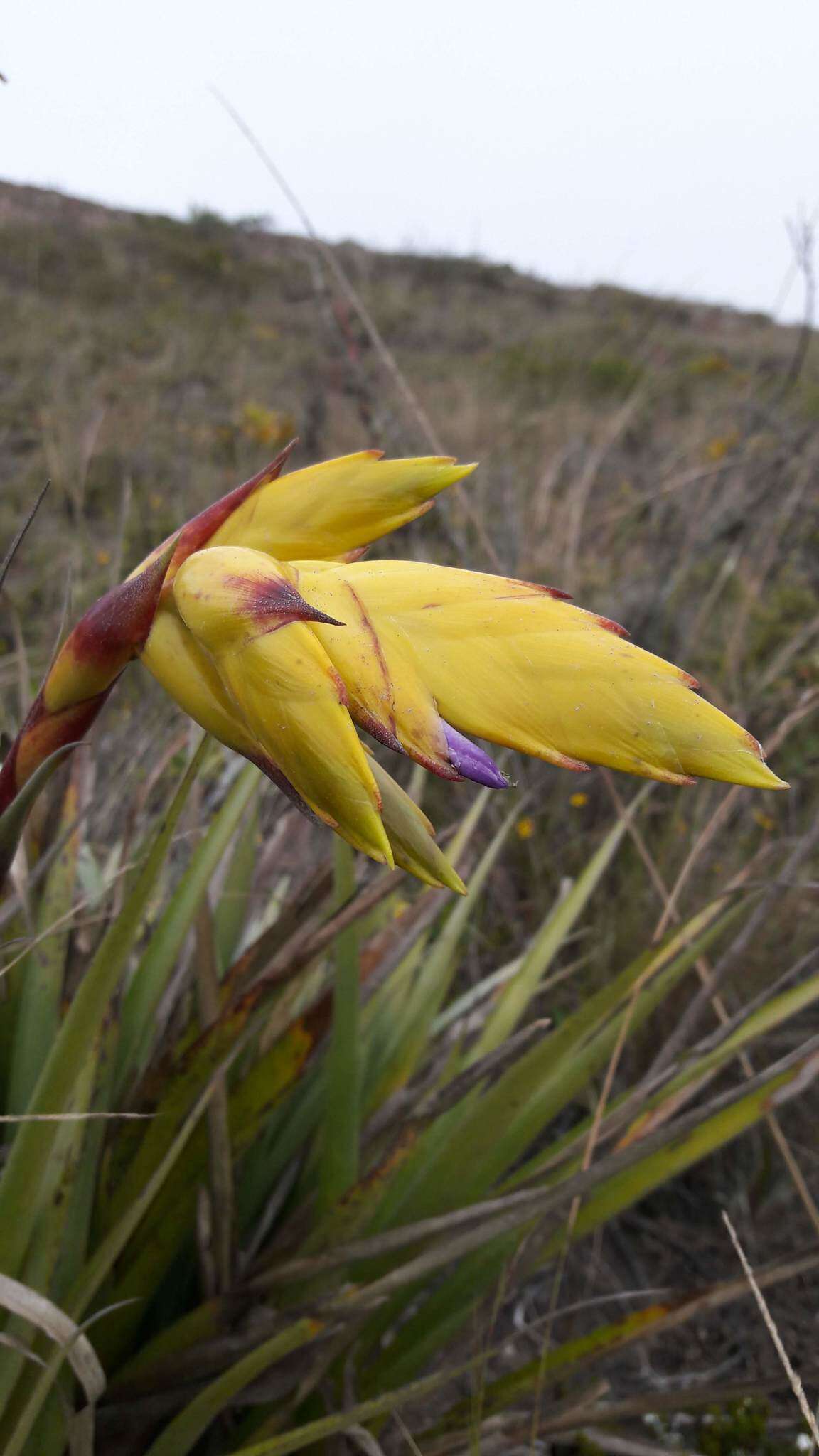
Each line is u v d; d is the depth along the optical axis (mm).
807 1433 711
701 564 1589
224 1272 521
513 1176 599
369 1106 639
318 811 332
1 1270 433
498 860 1104
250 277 5430
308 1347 496
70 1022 407
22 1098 536
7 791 394
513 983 698
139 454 2199
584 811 1257
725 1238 917
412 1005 693
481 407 2480
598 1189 562
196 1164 530
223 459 2344
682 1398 547
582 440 2170
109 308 4285
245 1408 547
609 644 323
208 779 886
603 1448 635
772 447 1774
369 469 372
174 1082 513
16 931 605
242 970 548
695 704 313
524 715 322
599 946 1028
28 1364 467
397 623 336
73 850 580
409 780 1139
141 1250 537
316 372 3043
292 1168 624
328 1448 521
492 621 329
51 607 1542
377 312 4848
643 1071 978
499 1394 544
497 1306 517
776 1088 551
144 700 1068
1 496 2119
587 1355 538
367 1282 544
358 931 596
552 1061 552
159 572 354
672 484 1608
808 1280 894
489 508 1716
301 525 375
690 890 1040
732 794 569
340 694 324
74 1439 436
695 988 973
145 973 581
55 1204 477
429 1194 562
